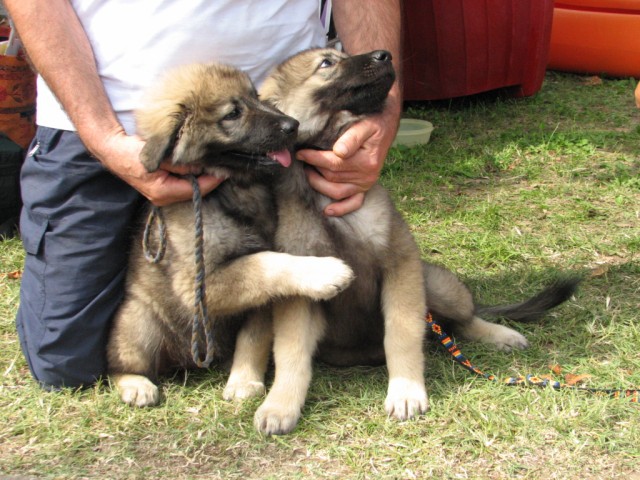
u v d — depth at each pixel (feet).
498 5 9.27
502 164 7.86
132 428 4.63
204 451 4.45
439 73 9.64
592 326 5.23
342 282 4.61
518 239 6.37
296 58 5.04
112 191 4.98
